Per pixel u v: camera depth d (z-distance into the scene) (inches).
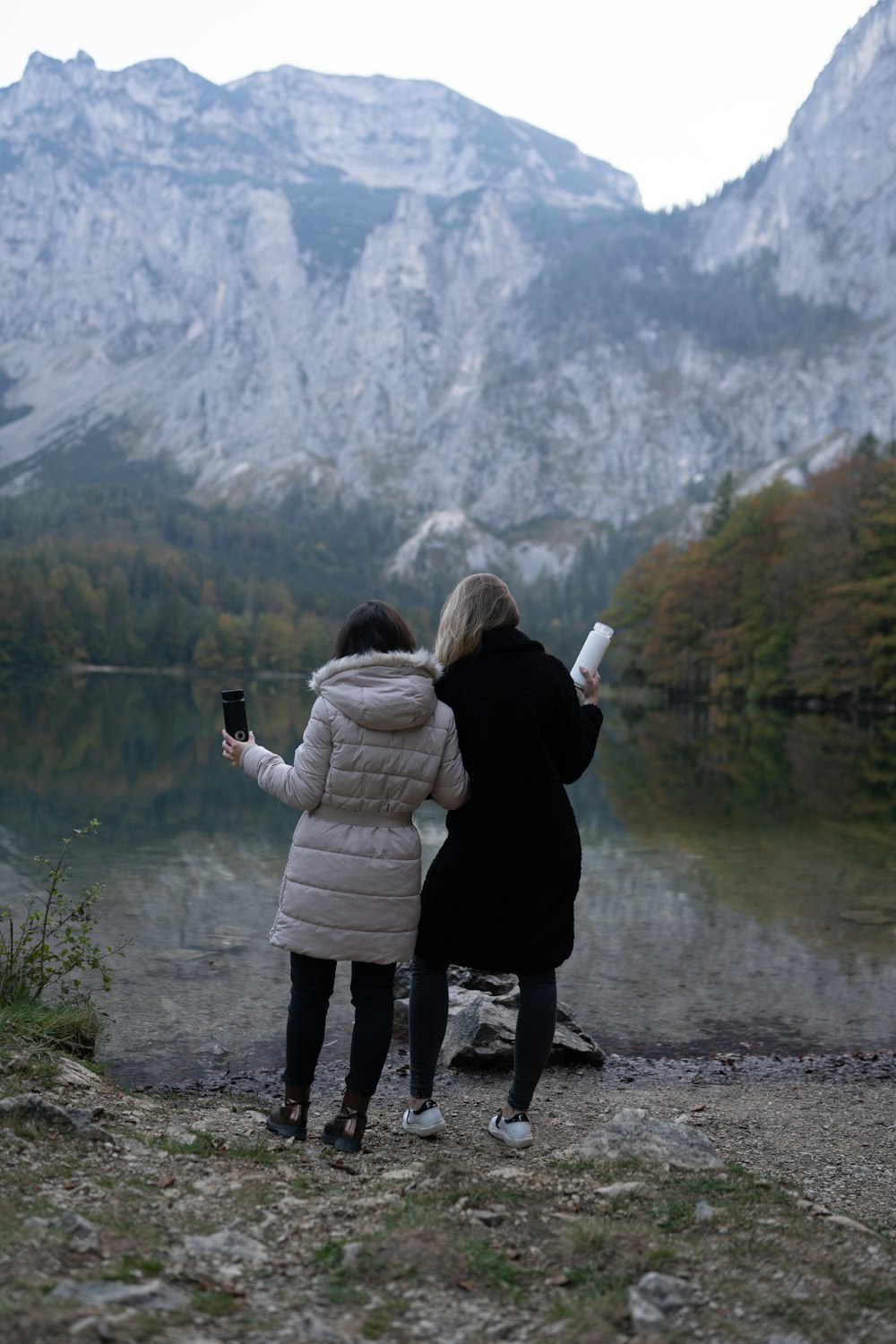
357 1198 120.3
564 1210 117.3
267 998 265.0
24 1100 135.2
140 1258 98.5
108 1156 128.1
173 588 5885.8
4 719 1577.3
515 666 141.2
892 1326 92.5
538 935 140.8
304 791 137.7
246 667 5526.6
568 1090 200.8
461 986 255.9
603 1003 274.7
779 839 569.9
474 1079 203.8
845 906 399.9
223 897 394.9
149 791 741.3
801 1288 98.9
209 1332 85.3
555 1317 90.9
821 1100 200.8
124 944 313.3
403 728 136.1
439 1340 86.7
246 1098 189.0
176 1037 230.5
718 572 2910.9
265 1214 113.5
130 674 4899.1
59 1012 199.8
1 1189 111.8
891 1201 144.9
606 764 1043.3
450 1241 104.7
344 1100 144.3
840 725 1871.3
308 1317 89.4
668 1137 144.5
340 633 144.4
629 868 479.8
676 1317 91.5
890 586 2129.7
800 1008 271.4
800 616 2399.1
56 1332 80.9
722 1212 117.0
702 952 329.4
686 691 3203.7
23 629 4992.6
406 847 139.7
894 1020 263.0
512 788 138.9
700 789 813.2
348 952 137.7
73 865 454.3
